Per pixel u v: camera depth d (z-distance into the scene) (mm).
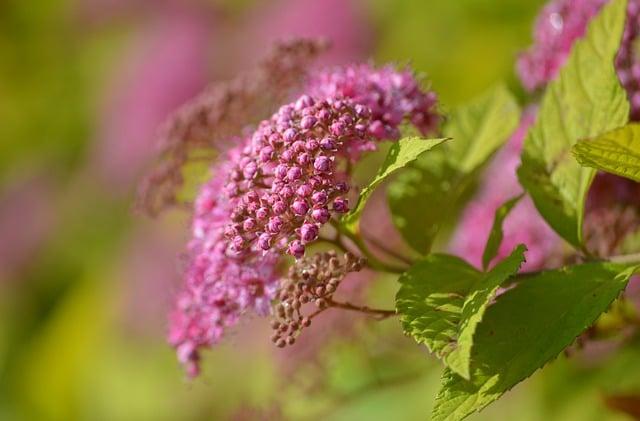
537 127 332
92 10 897
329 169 303
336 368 416
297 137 307
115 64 872
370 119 314
